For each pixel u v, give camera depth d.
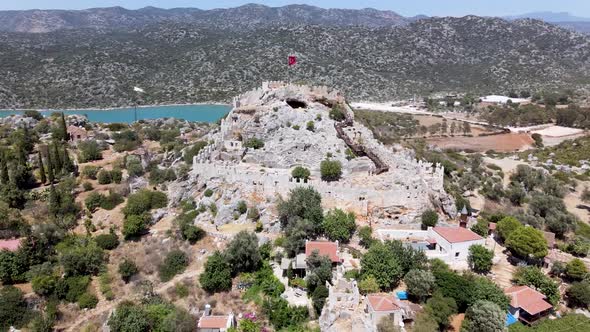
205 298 75.81
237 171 95.69
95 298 76.56
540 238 82.44
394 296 68.50
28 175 111.19
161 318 71.31
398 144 147.75
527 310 69.19
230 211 91.56
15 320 72.19
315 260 73.81
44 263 82.25
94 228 93.12
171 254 83.38
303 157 102.50
